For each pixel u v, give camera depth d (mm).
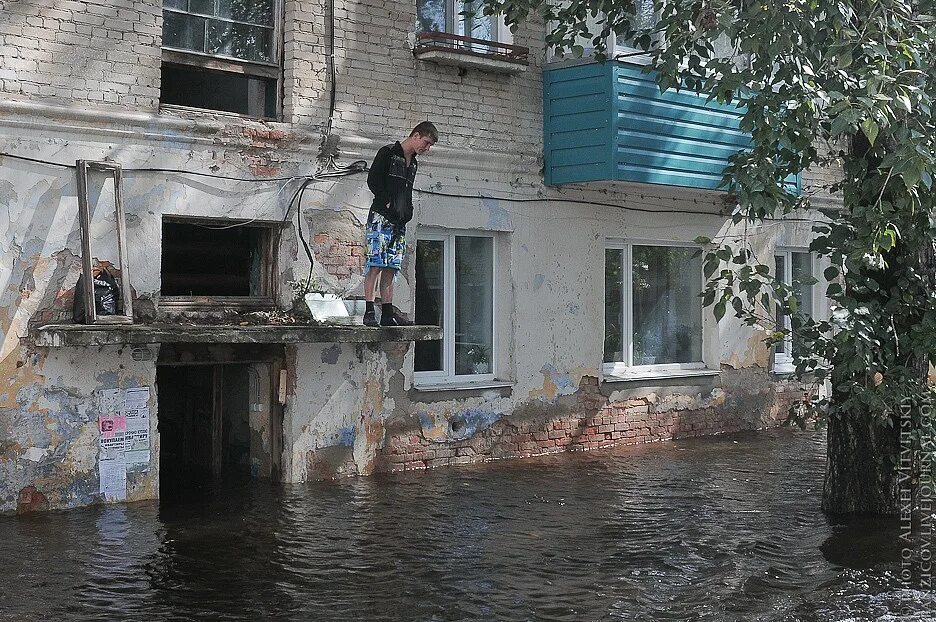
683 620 6500
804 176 15266
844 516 9250
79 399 9070
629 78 11797
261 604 6602
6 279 8703
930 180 7461
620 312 13406
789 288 8312
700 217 13984
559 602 6781
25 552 7633
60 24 8930
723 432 14312
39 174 8836
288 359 10320
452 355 11789
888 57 7777
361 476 10781
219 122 9766
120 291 9234
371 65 10859
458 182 11508
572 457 12203
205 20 10008
